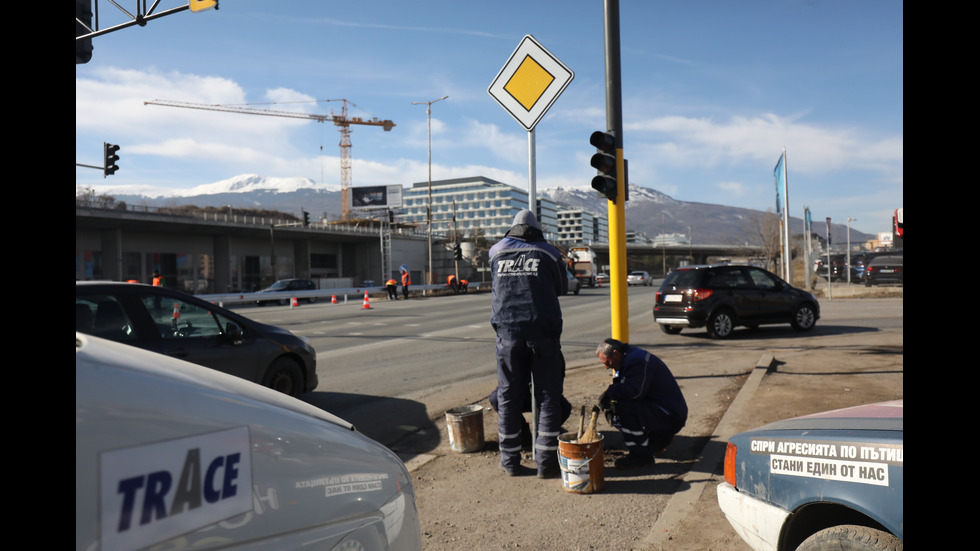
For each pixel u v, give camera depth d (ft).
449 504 14.19
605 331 53.21
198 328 20.40
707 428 19.49
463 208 640.17
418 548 6.23
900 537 7.09
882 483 7.29
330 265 244.01
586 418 21.33
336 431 5.44
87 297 17.47
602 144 20.15
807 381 25.79
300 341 24.31
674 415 16.10
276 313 80.69
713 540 11.71
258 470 4.42
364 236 235.20
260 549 4.31
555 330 15.52
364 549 5.27
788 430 8.73
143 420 3.73
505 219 617.21
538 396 15.96
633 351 16.26
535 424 16.33
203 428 4.07
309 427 5.07
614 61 20.58
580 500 14.12
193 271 190.39
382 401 25.66
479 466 16.94
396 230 279.28
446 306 90.89
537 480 15.61
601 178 20.42
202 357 19.89
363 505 5.38
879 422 8.03
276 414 4.79
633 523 12.76
